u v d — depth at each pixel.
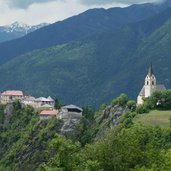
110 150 110.94
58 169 96.25
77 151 102.19
